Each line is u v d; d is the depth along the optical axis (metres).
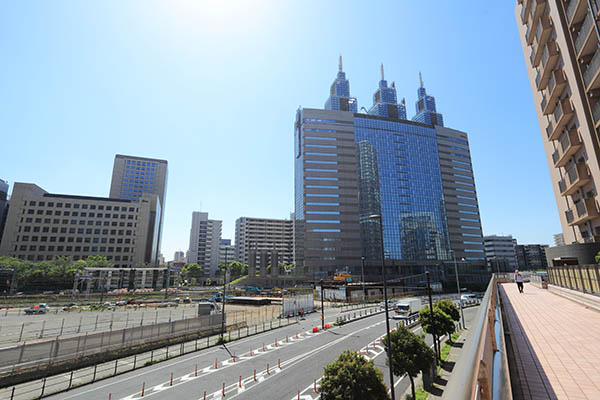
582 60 22.92
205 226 197.88
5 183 117.31
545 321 9.96
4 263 80.38
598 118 21.53
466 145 140.12
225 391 19.23
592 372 5.16
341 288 68.19
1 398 18.78
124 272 97.12
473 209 132.50
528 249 184.62
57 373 22.80
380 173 119.69
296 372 22.33
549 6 26.38
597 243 23.64
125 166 182.38
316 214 106.88
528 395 4.42
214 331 35.88
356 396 13.78
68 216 113.62
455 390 0.99
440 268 115.69
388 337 17.20
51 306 61.16
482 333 2.24
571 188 27.08
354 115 121.31
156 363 25.44
